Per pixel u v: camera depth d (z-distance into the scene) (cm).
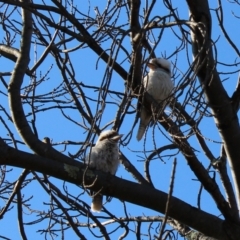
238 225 533
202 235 590
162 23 492
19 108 518
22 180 548
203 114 466
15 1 478
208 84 513
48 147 515
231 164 558
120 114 550
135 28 520
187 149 518
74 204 588
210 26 529
